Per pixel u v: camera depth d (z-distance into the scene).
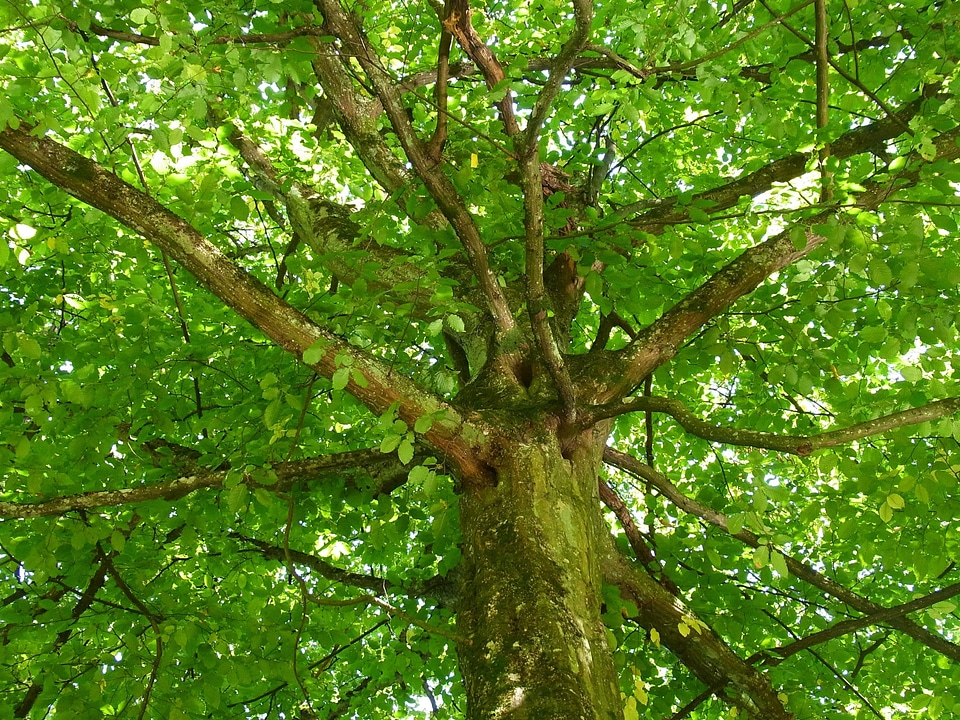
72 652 4.55
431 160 3.59
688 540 5.12
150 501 4.39
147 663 4.38
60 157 3.58
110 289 6.14
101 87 3.98
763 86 5.84
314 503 5.40
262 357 5.52
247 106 5.57
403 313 3.92
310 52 3.67
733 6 5.34
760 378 5.73
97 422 4.22
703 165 7.47
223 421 4.90
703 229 6.42
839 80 5.66
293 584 6.71
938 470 3.88
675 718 4.68
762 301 5.25
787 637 5.98
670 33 4.16
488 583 3.30
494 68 4.08
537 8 6.93
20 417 5.11
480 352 4.60
